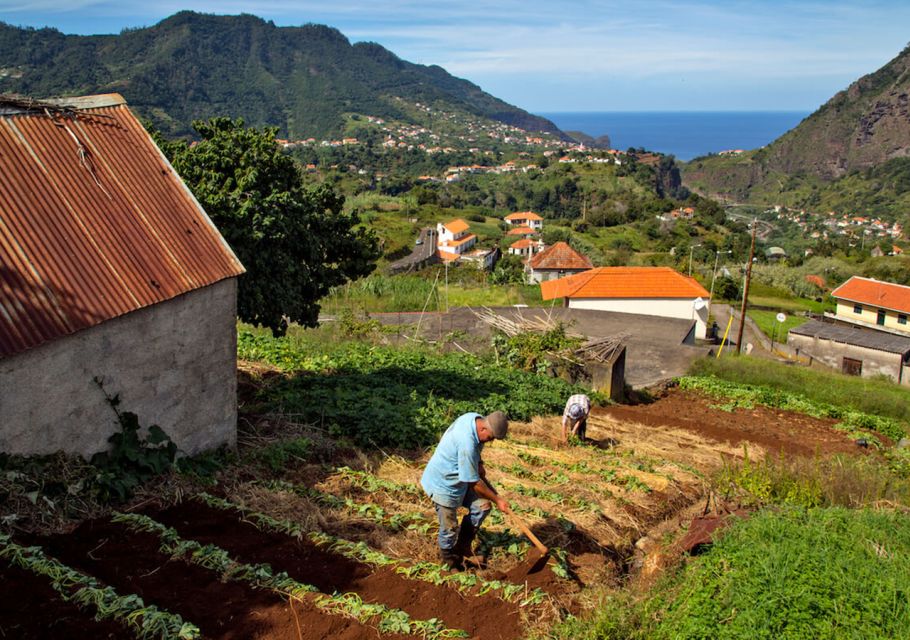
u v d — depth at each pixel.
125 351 7.07
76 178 7.49
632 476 9.73
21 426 6.08
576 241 98.56
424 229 95.19
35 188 7.01
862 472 10.32
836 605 5.27
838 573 5.75
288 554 6.07
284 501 7.10
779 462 11.36
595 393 17.45
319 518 6.86
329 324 21.83
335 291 30.00
